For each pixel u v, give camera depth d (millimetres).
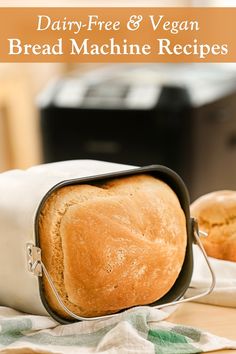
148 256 646
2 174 703
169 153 1709
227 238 769
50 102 1825
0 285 665
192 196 1731
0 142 2557
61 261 625
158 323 646
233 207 779
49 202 632
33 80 2662
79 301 628
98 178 652
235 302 696
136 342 593
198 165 1727
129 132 1732
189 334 622
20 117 2619
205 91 1729
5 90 2539
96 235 625
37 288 624
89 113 1767
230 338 628
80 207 631
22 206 631
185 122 1680
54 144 1847
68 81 1886
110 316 641
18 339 614
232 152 1826
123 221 639
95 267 623
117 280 634
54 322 635
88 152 1800
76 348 598
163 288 670
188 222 700
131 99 1726
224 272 744
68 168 689
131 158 1746
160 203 667
